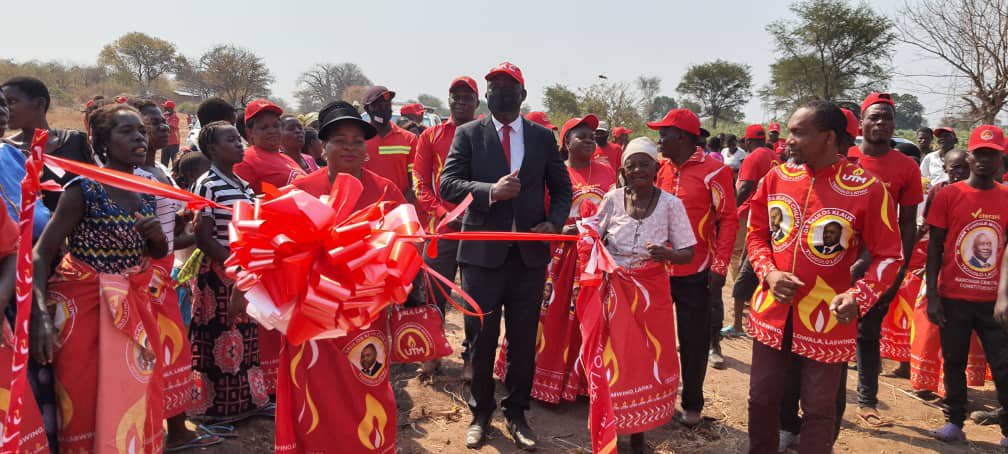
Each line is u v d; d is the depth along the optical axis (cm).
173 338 365
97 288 299
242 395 426
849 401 529
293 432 311
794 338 349
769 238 372
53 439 300
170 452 389
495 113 426
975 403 548
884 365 641
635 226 400
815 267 344
